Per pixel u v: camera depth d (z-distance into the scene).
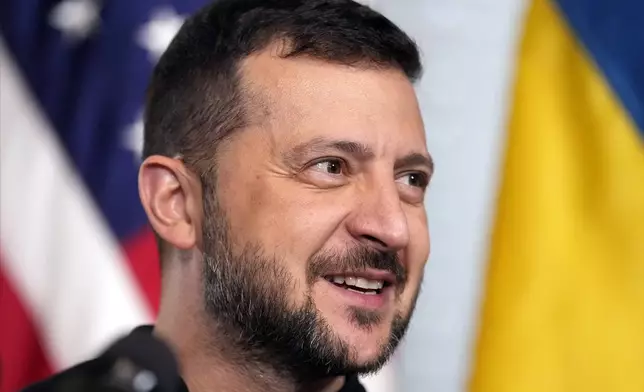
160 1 6.05
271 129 3.57
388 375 5.82
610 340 5.63
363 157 3.54
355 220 3.49
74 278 5.73
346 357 3.46
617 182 5.74
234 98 3.67
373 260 3.49
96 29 6.02
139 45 5.97
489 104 6.84
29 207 5.80
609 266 5.68
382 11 6.84
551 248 5.71
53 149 5.86
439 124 6.86
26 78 5.94
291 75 3.62
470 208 6.80
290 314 3.47
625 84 5.85
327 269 3.48
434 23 6.88
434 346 6.73
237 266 3.56
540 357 5.62
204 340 3.66
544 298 5.67
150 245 5.79
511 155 5.86
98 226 5.80
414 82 3.90
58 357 5.67
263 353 3.57
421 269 3.70
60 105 5.92
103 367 1.88
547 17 6.01
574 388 5.60
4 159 5.84
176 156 3.81
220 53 3.77
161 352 1.90
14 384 5.62
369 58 3.68
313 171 3.55
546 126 5.85
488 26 6.86
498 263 5.77
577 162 5.81
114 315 5.70
